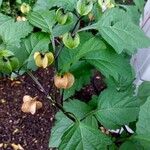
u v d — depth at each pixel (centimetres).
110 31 29
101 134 29
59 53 31
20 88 59
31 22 30
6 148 54
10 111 57
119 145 35
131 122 35
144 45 29
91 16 34
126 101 33
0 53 26
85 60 31
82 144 28
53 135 33
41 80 60
